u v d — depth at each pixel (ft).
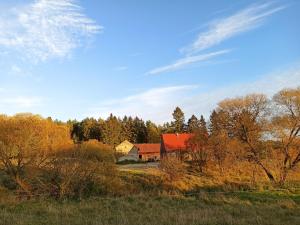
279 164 135.13
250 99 155.63
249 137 150.82
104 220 44.75
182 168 139.95
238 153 153.58
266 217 48.44
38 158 97.09
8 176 102.53
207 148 161.89
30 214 50.88
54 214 50.34
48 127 102.58
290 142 135.85
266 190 90.79
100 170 104.42
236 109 156.97
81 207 57.26
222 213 50.44
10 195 85.30
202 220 43.75
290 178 135.64
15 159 97.25
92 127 426.51
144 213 51.83
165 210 54.65
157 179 128.26
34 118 103.76
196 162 163.12
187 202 65.77
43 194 88.69
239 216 49.65
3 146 97.04
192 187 123.44
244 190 95.09
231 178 139.85
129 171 141.08
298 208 57.41
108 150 110.11
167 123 499.92
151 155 332.80
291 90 137.59
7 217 47.19
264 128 147.74
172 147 258.16
